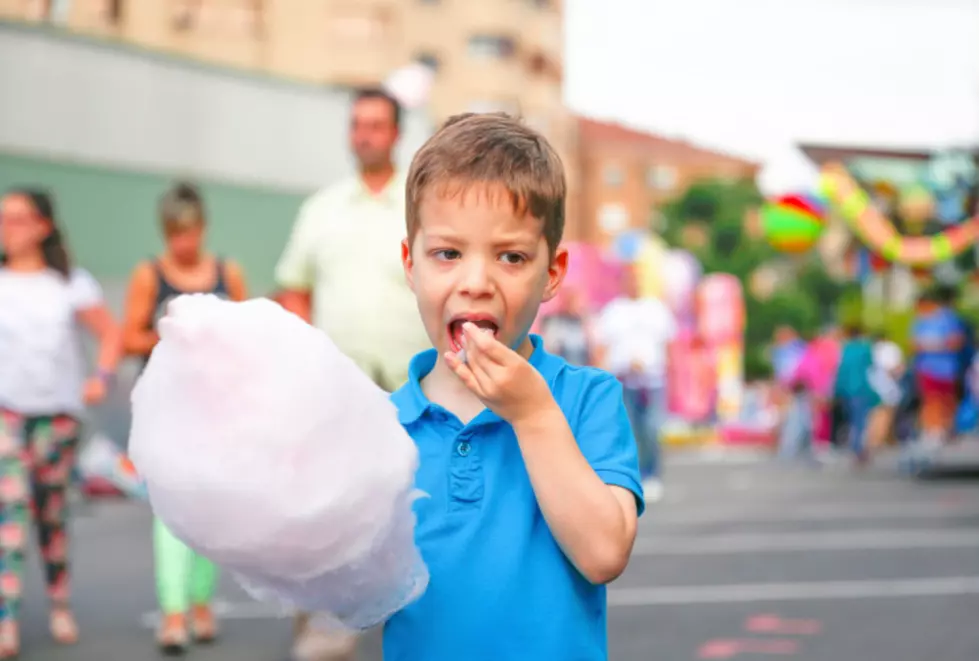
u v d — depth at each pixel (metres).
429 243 2.10
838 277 55.81
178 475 1.76
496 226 2.06
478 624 2.08
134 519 10.98
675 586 7.19
